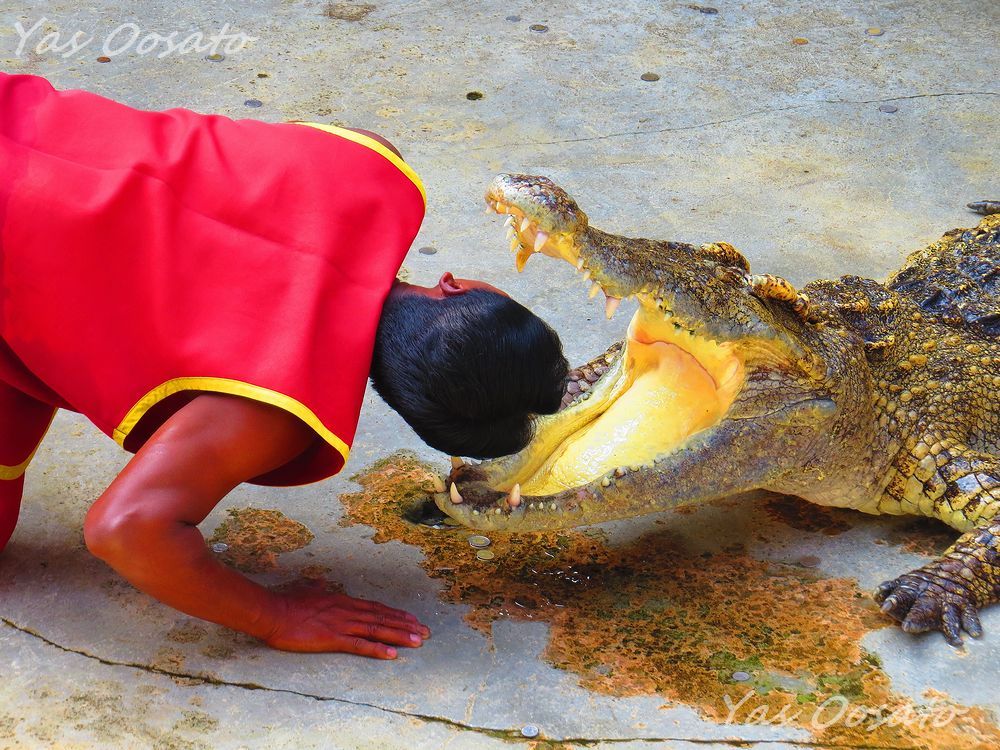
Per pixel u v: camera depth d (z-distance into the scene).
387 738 2.39
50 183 2.16
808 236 4.56
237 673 2.53
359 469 3.30
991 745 2.43
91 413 2.27
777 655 2.68
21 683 2.49
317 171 2.29
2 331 2.24
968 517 3.06
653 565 2.99
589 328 3.96
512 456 2.91
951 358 3.35
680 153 5.12
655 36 6.18
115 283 2.17
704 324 2.72
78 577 2.81
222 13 6.15
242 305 2.16
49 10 6.05
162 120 2.37
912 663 2.66
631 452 2.90
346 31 6.06
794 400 2.90
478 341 2.24
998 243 3.89
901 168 5.07
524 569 2.95
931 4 6.60
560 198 2.55
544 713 2.48
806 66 5.92
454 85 5.61
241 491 3.18
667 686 2.57
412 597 2.82
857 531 3.18
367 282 2.26
